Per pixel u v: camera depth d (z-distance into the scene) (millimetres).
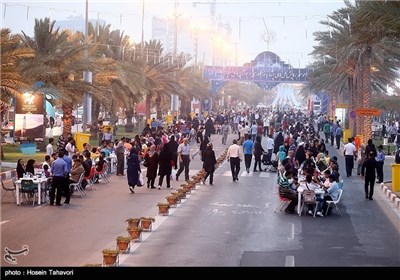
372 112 40812
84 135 40500
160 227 20078
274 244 18000
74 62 42094
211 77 96375
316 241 18578
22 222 20500
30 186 23688
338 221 22188
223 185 31297
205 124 60062
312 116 97812
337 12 50500
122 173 34656
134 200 25672
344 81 67812
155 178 32312
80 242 17625
